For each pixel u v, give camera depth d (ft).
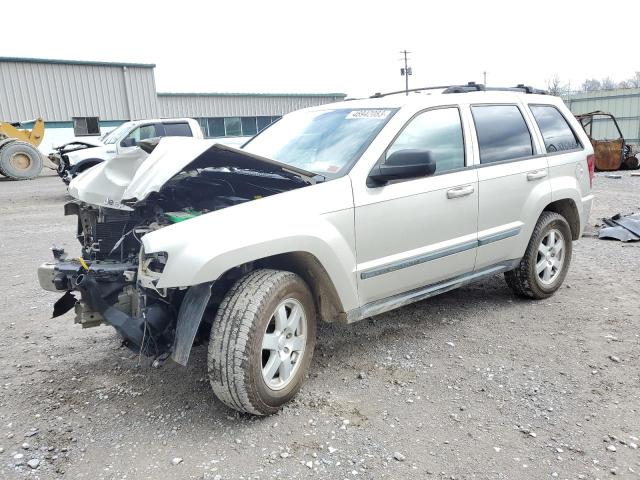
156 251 9.62
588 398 11.43
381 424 10.53
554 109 18.21
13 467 9.31
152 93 105.60
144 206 12.21
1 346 14.48
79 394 11.84
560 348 13.89
